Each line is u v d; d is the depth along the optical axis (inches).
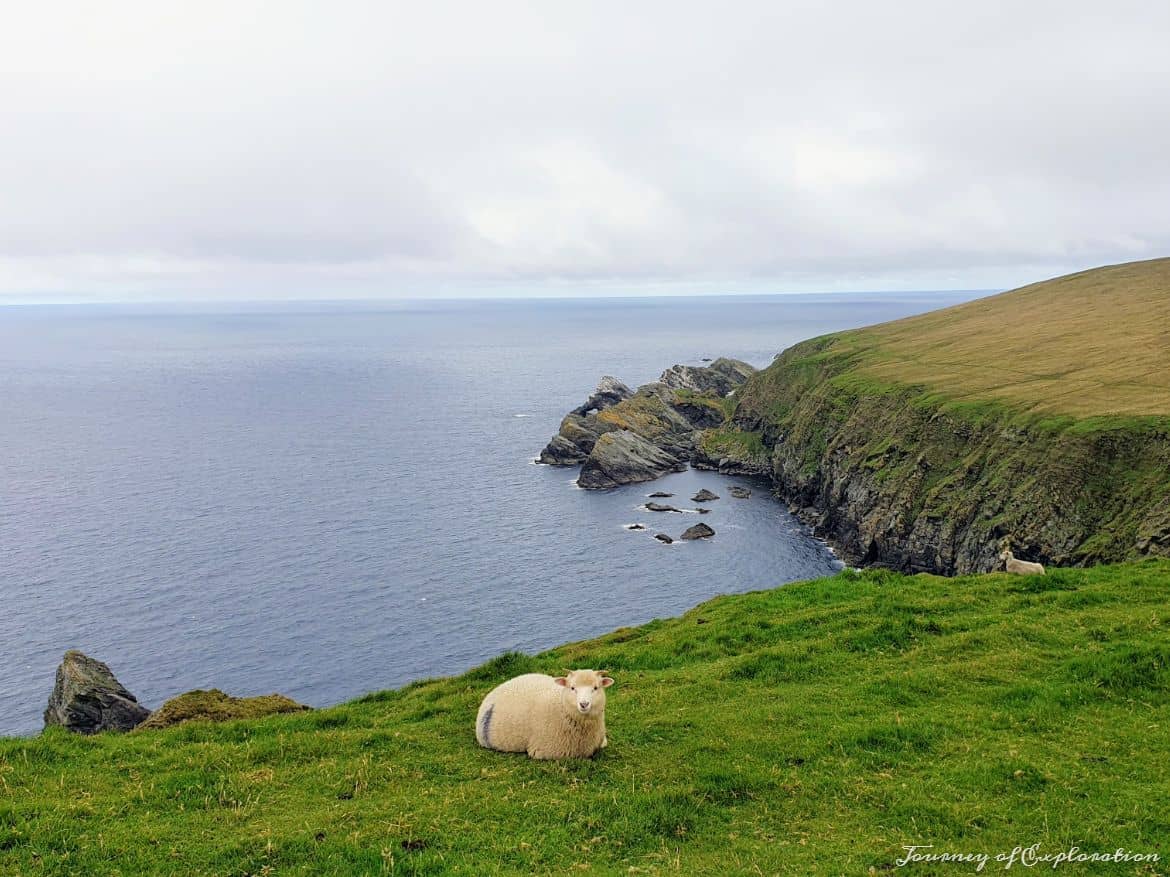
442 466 5861.2
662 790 524.4
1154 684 674.2
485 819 492.1
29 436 7436.0
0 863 428.1
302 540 4062.5
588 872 427.8
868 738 603.5
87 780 544.4
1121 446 3088.1
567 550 3890.3
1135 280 6840.6
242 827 481.7
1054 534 2972.4
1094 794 510.0
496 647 2837.1
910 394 4557.1
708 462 5821.9
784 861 443.2
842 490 4217.5
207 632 2962.6
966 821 482.9
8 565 3681.1
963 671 740.0
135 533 4192.9
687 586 3427.7
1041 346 5187.0
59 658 2743.6
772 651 839.1
